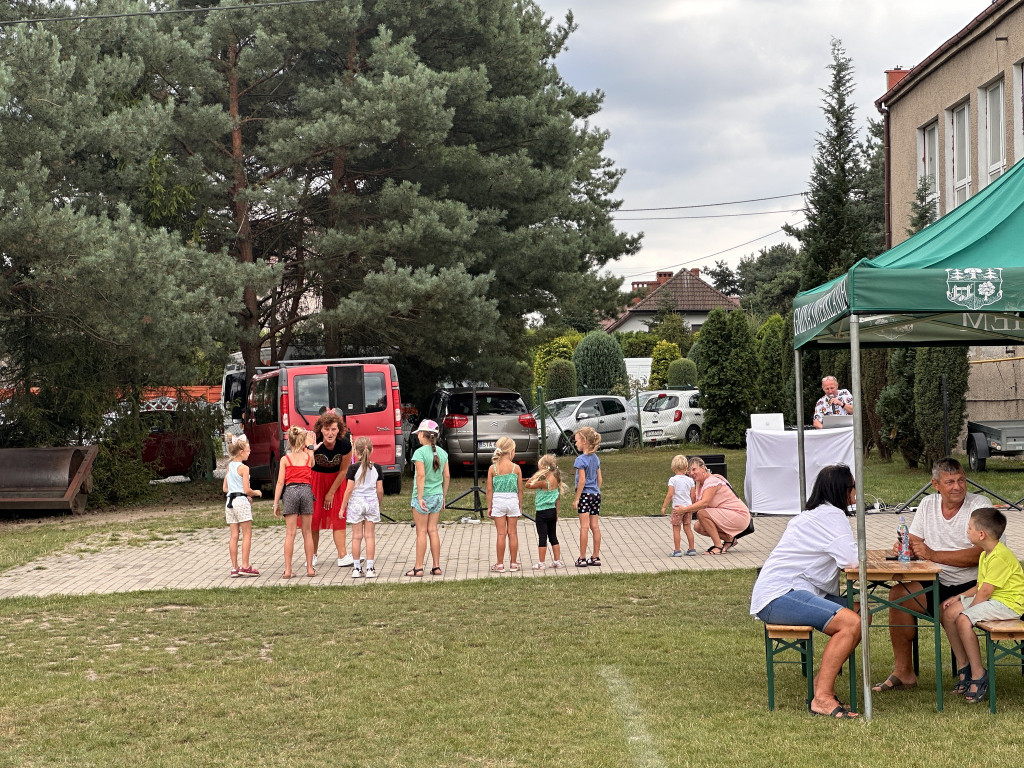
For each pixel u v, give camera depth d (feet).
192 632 29.73
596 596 33.35
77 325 60.13
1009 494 53.57
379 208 71.61
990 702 20.30
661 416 109.70
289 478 38.52
